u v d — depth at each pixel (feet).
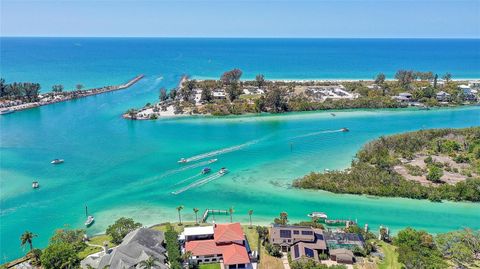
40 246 236.63
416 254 202.80
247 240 236.22
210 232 228.22
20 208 284.61
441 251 213.05
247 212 277.44
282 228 233.35
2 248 235.40
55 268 197.26
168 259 207.72
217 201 295.07
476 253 212.84
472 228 252.83
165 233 229.25
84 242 234.99
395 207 283.18
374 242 232.12
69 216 273.75
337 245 222.07
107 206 288.71
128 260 197.67
